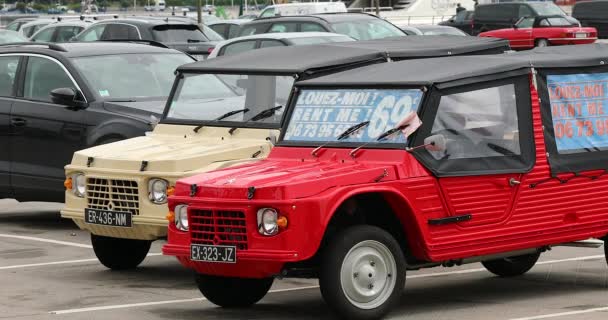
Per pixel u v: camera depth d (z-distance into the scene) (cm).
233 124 1169
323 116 978
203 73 1227
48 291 1088
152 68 1504
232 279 975
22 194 1484
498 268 1116
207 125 1183
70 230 1486
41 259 1270
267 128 1147
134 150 1155
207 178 934
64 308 1007
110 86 1458
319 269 884
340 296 874
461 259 942
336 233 887
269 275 889
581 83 1018
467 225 938
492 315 938
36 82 1491
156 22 2720
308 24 2561
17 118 1476
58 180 1446
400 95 945
